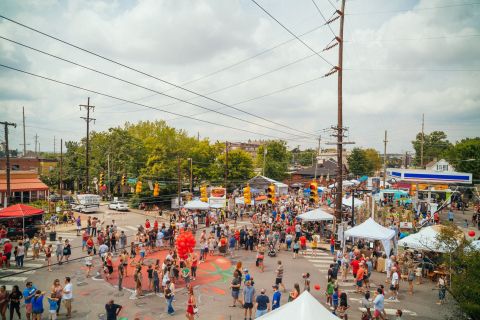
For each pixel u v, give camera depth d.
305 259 25.25
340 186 26.53
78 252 26.34
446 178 41.12
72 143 75.06
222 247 26.48
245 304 14.80
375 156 128.12
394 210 40.91
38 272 21.27
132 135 68.75
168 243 28.94
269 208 42.03
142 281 19.98
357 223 36.19
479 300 11.69
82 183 70.81
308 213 31.23
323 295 18.11
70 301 15.13
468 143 64.88
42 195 47.38
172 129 69.81
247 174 66.50
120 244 25.55
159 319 14.84
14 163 64.06
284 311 10.00
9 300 14.73
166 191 53.25
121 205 49.81
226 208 43.22
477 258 12.30
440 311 15.98
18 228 30.50
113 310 13.51
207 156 67.38
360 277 18.55
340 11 26.17
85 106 49.16
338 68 26.30
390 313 15.71
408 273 19.53
